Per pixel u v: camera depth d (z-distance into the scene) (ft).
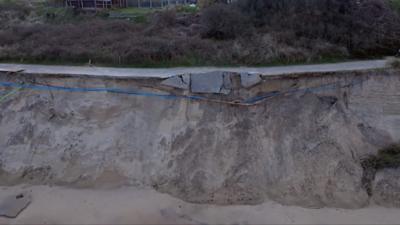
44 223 41.01
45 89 52.21
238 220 41.70
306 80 50.93
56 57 60.70
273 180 46.14
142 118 50.42
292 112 49.67
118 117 50.70
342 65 55.93
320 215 42.60
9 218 41.63
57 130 50.49
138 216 42.24
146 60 58.80
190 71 54.75
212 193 45.24
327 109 50.31
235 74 49.57
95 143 49.47
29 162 48.93
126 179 47.55
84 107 51.08
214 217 42.27
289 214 42.68
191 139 48.42
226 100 49.65
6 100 52.54
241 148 47.62
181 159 47.65
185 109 50.03
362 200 44.86
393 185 45.60
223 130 48.65
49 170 48.37
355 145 49.26
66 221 41.32
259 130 48.65
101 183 47.21
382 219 42.19
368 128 50.42
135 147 49.14
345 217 42.37
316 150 47.60
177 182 46.47
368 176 46.80
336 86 51.26
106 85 51.42
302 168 46.52
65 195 45.60
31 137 50.37
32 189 46.65
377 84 51.42
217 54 59.93
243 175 46.19
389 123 50.80
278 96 50.29
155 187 46.70
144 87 51.03
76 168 48.26
